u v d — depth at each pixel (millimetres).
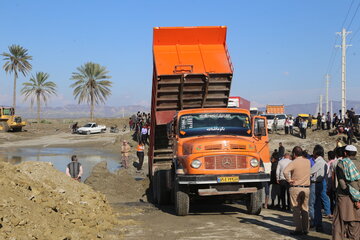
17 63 79938
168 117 13844
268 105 53375
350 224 6285
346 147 6445
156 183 12891
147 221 9578
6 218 6355
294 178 7992
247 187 10266
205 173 9883
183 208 10156
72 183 11180
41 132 58375
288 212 11133
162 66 13070
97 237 7461
